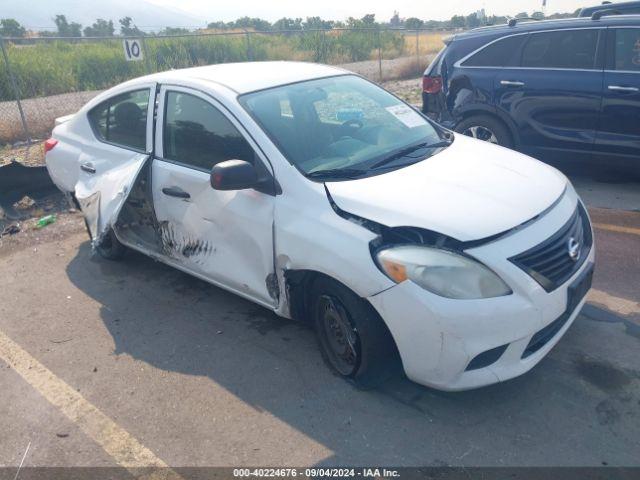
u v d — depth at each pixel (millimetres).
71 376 3561
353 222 2945
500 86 6371
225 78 3932
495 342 2666
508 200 2998
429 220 2799
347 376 3258
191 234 3871
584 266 3076
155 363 3621
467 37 6719
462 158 3537
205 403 3215
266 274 3396
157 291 4555
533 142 6320
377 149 3609
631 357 3279
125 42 10680
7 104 14656
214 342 3787
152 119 4125
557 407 2947
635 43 5559
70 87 17016
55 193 6969
